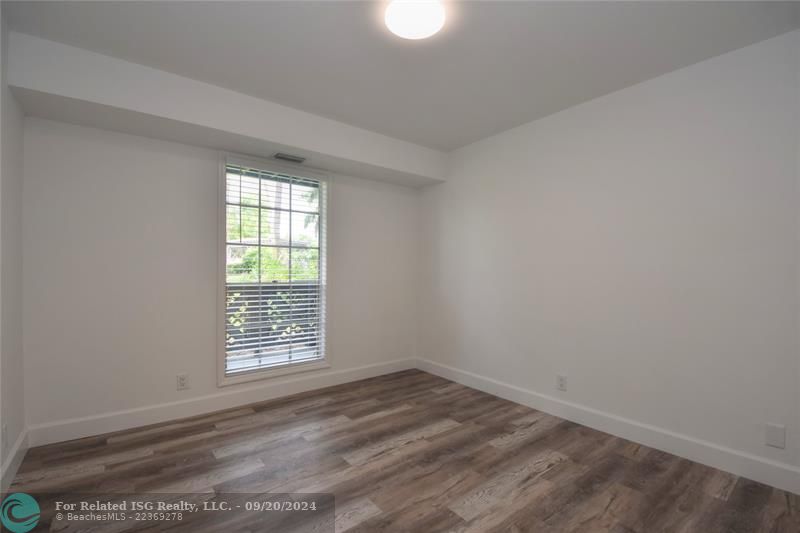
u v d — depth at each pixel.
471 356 3.74
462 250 3.86
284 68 2.41
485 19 1.91
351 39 2.10
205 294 3.01
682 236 2.37
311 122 3.08
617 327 2.66
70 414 2.50
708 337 2.26
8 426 2.00
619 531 1.69
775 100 2.04
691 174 2.33
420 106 2.94
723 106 2.21
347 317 3.87
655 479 2.10
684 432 2.34
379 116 3.13
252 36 2.08
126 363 2.69
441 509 1.82
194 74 2.48
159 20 1.94
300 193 3.54
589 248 2.82
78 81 2.18
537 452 2.40
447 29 2.00
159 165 2.82
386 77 2.51
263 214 3.32
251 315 3.27
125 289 2.69
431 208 4.24
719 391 2.22
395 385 3.77
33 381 2.38
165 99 2.44
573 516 1.79
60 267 2.47
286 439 2.55
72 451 2.33
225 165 3.09
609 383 2.70
